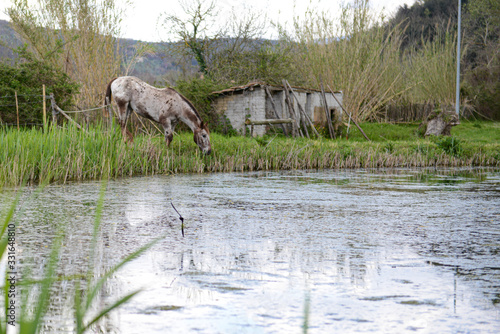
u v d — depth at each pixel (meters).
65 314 3.00
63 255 4.43
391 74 32.56
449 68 37.12
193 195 8.71
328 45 29.48
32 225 5.80
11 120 15.15
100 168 11.62
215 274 3.94
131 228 5.74
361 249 4.86
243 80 26.97
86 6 18.16
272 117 23.08
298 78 28.17
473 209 7.50
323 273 4.00
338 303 3.29
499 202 8.27
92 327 2.82
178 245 4.92
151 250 4.69
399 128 28.52
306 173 13.79
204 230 5.70
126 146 12.71
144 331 2.78
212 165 14.34
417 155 18.00
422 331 2.82
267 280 3.79
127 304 3.22
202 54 29.06
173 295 3.41
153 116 13.91
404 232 5.73
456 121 25.52
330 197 8.69
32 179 10.30
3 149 10.41
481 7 44.75
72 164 11.05
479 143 22.02
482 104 40.28
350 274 3.97
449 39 37.62
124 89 13.55
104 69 18.61
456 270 4.12
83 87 18.28
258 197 8.58
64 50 18.09
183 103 14.00
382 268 4.16
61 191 8.95
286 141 18.25
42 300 1.39
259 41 28.92
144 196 8.48
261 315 3.05
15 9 17.31
